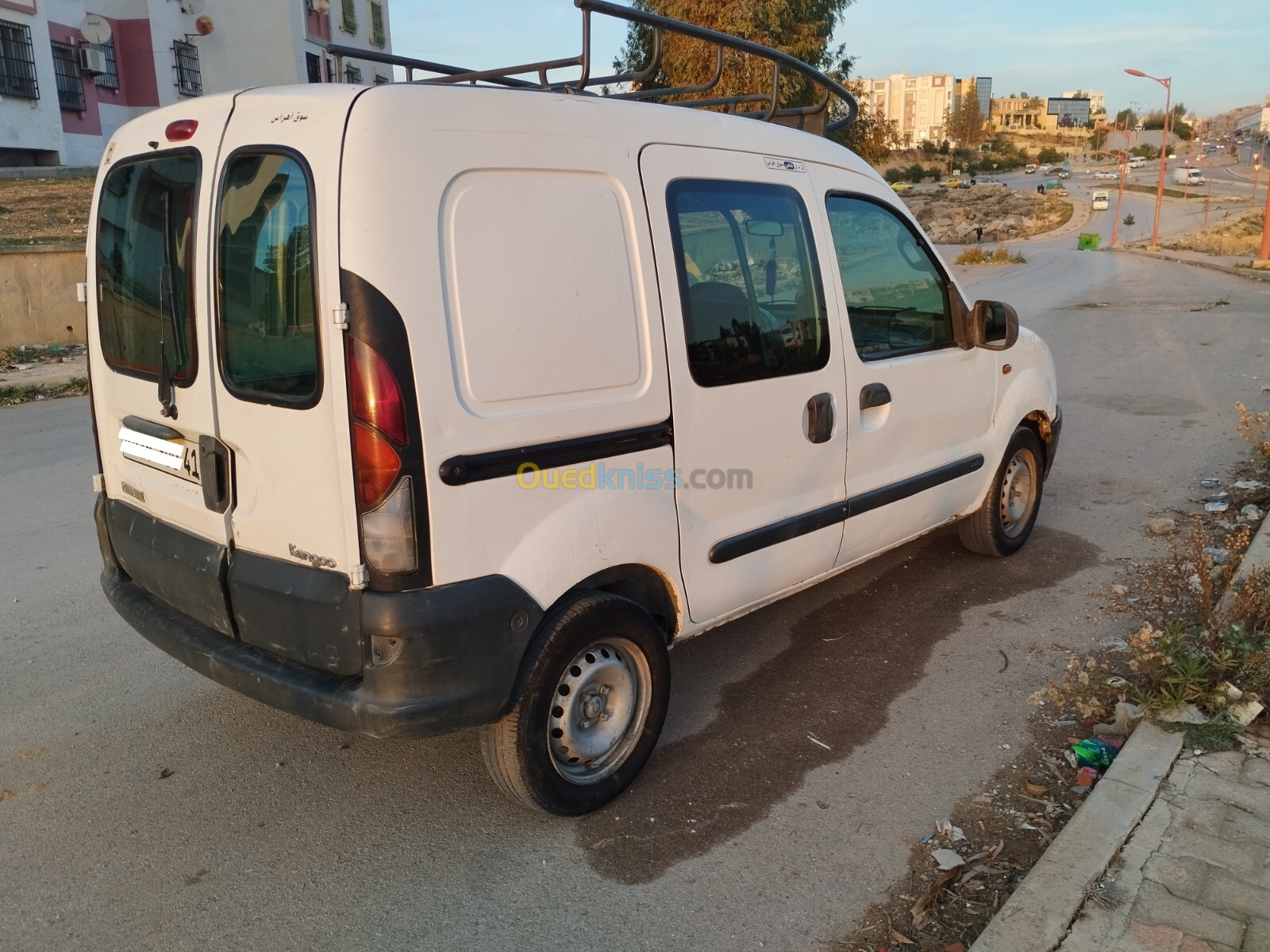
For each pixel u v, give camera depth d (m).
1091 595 4.90
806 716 3.83
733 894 2.83
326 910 2.80
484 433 2.69
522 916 2.77
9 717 3.91
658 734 3.39
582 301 2.90
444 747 3.67
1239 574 4.55
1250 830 2.86
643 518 3.15
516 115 2.78
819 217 3.81
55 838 3.15
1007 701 3.91
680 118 3.33
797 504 3.78
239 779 3.47
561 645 2.95
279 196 2.64
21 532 6.18
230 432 2.90
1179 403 9.23
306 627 2.79
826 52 23.48
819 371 3.77
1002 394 4.97
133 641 4.58
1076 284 23.39
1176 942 2.45
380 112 2.53
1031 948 2.45
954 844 3.02
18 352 13.02
